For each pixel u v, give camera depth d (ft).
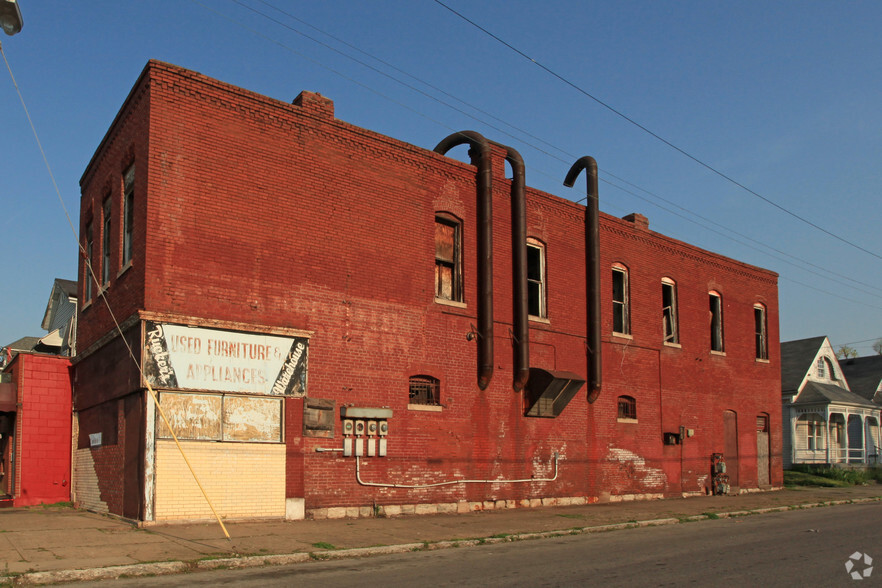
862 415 134.62
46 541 39.09
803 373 133.80
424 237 62.13
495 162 68.59
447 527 50.52
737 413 93.40
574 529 51.31
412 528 49.32
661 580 31.78
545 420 69.21
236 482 48.67
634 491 77.25
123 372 49.34
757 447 96.48
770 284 103.04
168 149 48.85
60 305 101.55
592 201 75.82
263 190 52.80
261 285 51.72
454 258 65.10
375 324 57.62
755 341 99.19
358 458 55.06
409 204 61.36
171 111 49.32
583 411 73.26
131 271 49.60
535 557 39.01
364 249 57.82
